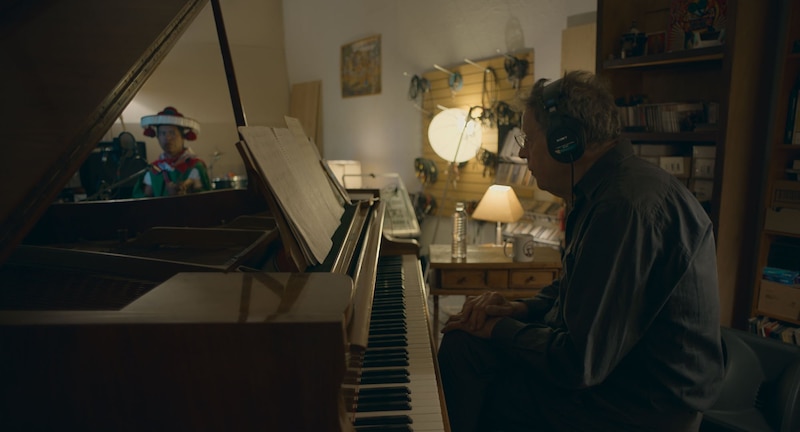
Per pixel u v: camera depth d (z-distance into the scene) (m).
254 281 0.73
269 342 0.59
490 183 3.84
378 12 5.04
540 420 1.25
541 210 3.29
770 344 1.44
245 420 0.61
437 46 4.33
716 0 2.22
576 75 1.19
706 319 1.08
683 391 1.09
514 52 3.59
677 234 1.02
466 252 2.56
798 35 2.05
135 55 0.80
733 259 2.21
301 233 0.92
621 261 1.00
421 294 1.55
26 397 0.60
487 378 1.33
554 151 1.19
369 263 1.09
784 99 2.12
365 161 5.58
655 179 1.07
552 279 2.38
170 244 1.25
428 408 0.91
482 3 3.81
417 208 4.56
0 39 0.80
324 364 0.59
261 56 6.71
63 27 0.87
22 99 0.67
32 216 0.55
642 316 1.06
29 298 0.85
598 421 1.16
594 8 3.00
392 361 1.10
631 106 2.51
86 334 0.59
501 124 3.64
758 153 2.19
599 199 1.07
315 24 6.16
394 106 4.98
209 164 6.54
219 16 1.54
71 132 0.62
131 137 3.94
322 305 0.63
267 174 0.92
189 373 0.60
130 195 4.00
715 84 2.45
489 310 1.34
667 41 2.41
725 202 2.11
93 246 1.52
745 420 1.34
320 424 0.61
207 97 6.45
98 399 0.60
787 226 2.09
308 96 6.45
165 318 0.59
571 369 1.02
